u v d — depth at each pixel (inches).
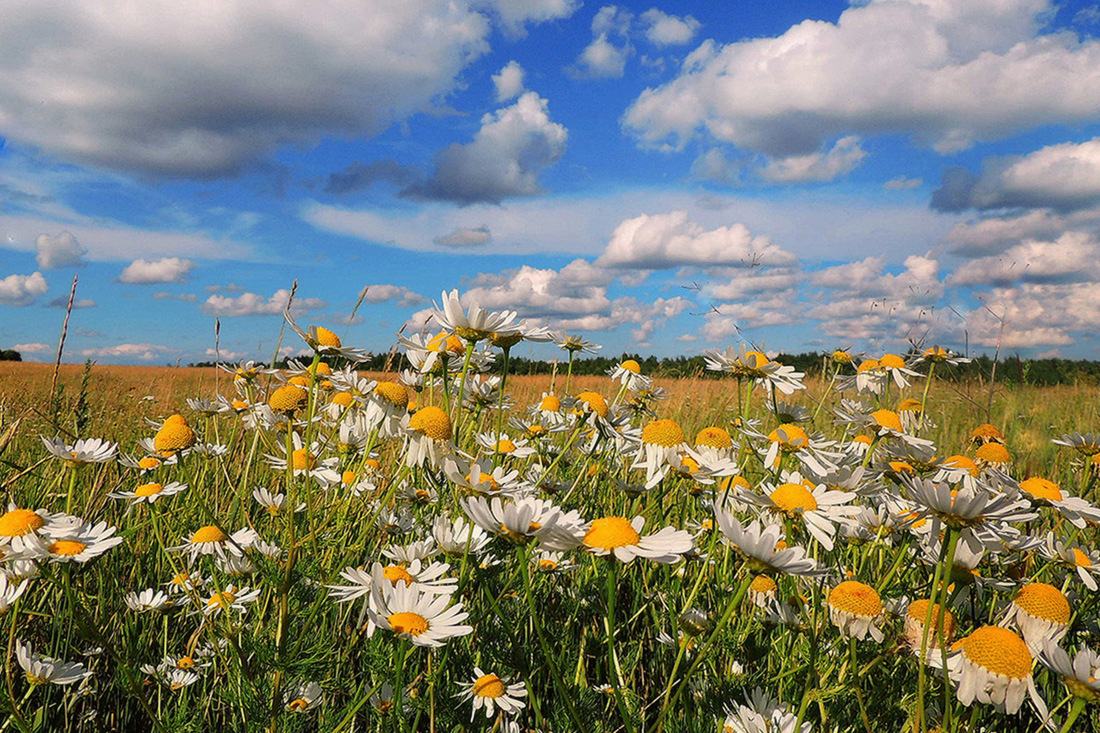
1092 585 90.0
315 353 99.7
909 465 111.8
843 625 82.6
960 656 76.1
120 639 111.8
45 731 95.1
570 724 84.0
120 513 145.3
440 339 113.3
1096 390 318.0
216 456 144.0
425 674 87.6
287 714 88.0
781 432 110.0
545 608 113.8
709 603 105.7
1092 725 93.0
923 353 180.2
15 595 80.7
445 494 128.6
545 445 170.9
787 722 78.3
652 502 121.6
